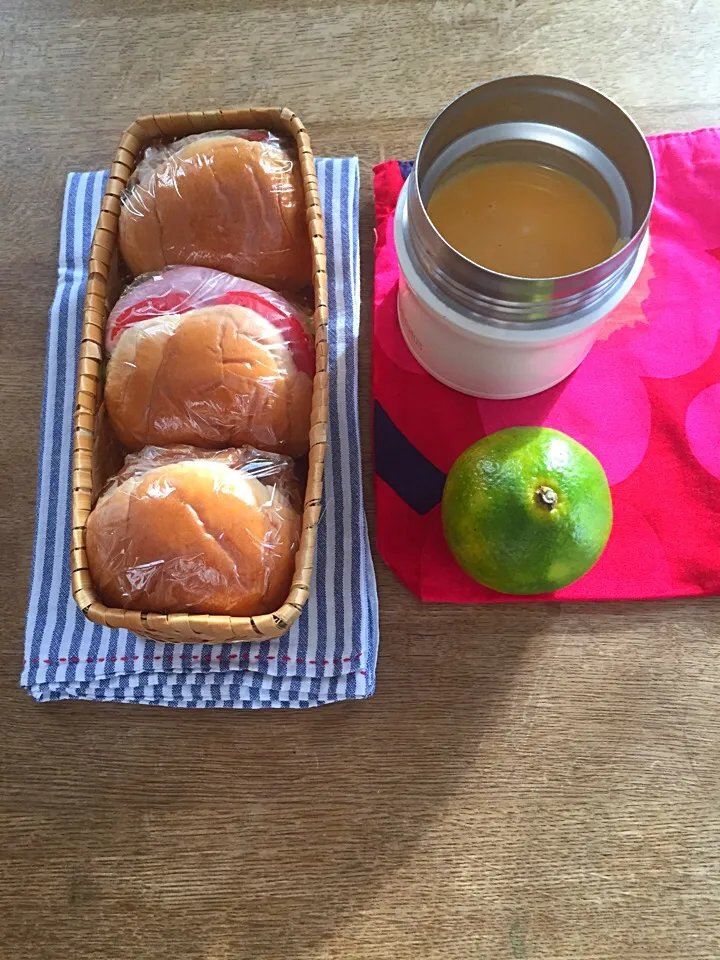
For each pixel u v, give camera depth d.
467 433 0.37
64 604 0.34
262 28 0.42
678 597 0.34
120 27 0.42
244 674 0.33
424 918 0.31
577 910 0.31
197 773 0.32
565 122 0.33
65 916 0.31
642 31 0.42
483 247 0.33
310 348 0.32
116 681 0.33
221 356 0.30
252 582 0.28
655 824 0.32
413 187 0.30
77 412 0.30
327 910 0.31
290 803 0.32
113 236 0.33
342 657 0.33
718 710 0.33
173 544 0.28
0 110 0.41
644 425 0.37
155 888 0.31
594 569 0.35
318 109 0.41
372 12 0.42
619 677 0.33
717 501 0.36
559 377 0.36
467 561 0.31
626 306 0.39
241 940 0.31
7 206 0.40
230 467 0.30
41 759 0.33
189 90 0.41
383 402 0.37
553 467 0.29
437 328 0.33
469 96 0.31
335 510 0.35
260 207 0.32
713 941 0.31
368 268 0.39
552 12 0.42
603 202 0.34
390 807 0.32
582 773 0.32
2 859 0.31
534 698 0.33
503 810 0.32
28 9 0.43
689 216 0.40
